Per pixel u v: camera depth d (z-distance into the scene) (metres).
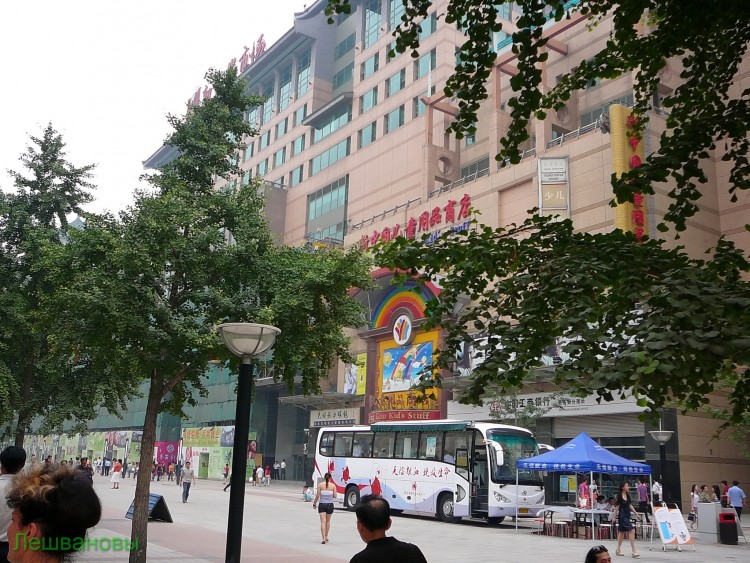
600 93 41.09
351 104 62.69
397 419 42.69
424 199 46.53
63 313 11.98
